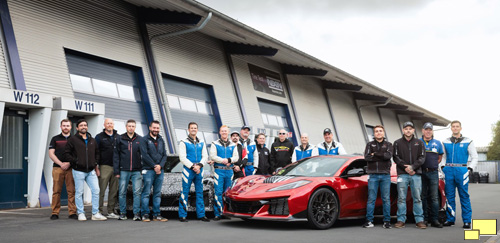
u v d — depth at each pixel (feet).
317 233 19.47
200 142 23.93
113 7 42.68
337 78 75.97
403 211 22.13
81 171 22.74
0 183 28.60
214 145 24.49
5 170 28.89
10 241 16.20
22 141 30.32
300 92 74.18
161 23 44.73
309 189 20.67
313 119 75.41
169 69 47.32
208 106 52.95
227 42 57.31
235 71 58.08
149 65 45.06
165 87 47.34
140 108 43.80
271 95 64.95
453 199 22.77
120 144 23.26
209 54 54.34
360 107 98.89
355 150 89.86
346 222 24.29
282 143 30.58
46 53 35.42
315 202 20.85
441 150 22.88
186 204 23.21
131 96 43.29
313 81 80.33
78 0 39.29
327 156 24.45
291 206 20.15
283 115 68.44
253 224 22.34
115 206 24.98
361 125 97.09
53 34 36.42
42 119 30.12
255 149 28.94
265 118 63.36
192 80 50.26
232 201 21.97
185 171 23.18
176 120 47.42
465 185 22.18
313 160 24.39
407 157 21.98
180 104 48.73
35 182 30.01
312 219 20.51
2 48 32.53
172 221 23.07
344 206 21.79
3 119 29.27
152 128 23.17
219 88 54.29
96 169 23.52
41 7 35.99
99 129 33.47
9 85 32.17
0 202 28.53
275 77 67.51
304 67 69.05
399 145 22.16
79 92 37.81
